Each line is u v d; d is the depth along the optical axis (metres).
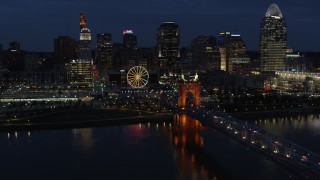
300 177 185.00
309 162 189.75
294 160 194.25
